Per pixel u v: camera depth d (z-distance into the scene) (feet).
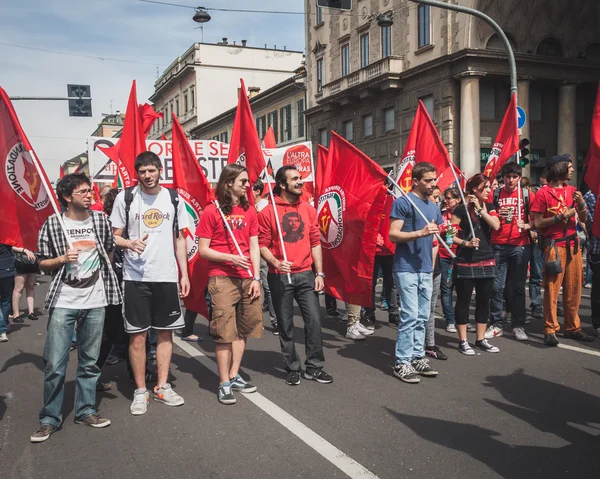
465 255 20.10
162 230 15.15
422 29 79.36
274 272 17.46
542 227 21.21
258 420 14.32
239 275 15.99
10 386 18.04
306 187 34.24
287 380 17.35
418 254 17.66
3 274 25.11
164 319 15.39
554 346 21.09
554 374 17.61
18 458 12.42
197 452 12.49
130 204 15.01
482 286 20.48
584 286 36.01
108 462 12.12
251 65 171.63
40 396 16.93
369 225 20.11
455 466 11.53
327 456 12.11
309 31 107.45
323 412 14.80
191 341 24.00
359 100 92.68
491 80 76.07
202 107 167.63
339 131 99.40
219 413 14.89
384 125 88.02
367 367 19.19
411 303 17.53
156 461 12.10
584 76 79.10
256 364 19.92
